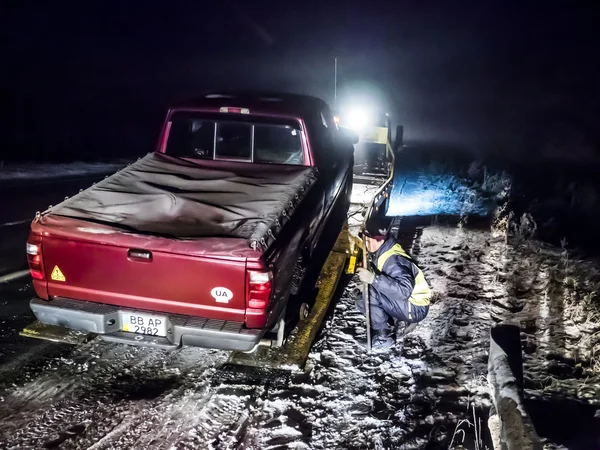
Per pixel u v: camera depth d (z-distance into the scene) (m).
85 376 4.29
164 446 3.55
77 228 3.94
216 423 3.79
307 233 5.16
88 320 4.02
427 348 4.80
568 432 3.73
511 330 3.65
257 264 3.76
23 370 4.34
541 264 6.71
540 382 4.34
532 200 10.52
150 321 4.04
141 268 3.92
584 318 5.34
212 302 3.90
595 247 7.96
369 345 4.70
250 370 4.41
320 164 5.79
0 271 6.23
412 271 4.70
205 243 3.79
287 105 5.86
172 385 4.21
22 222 8.01
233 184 5.01
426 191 10.95
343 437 3.69
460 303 5.69
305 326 4.95
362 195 8.07
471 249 7.27
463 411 3.97
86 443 3.56
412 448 3.59
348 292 5.93
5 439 3.58
